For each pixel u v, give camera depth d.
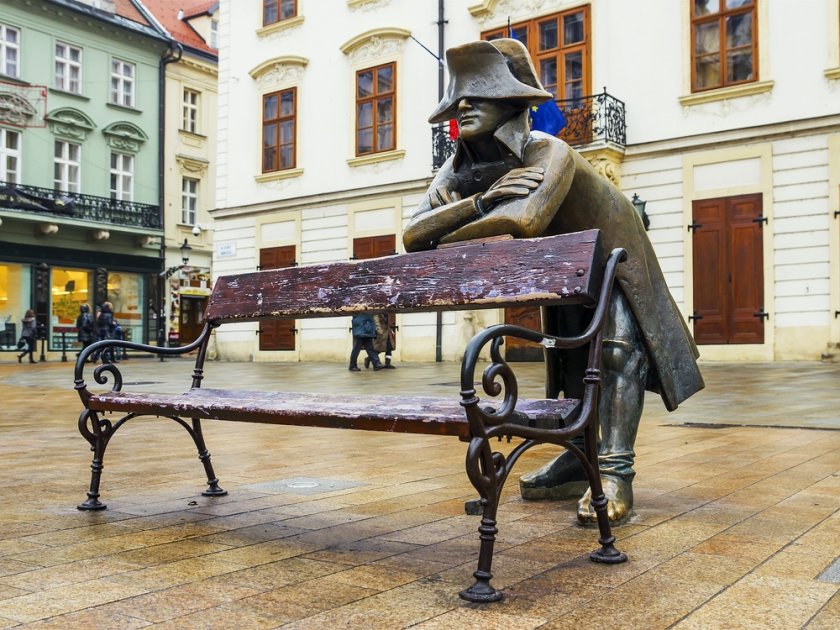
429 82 20.56
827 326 15.36
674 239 17.03
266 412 2.65
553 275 2.56
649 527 2.93
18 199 27.28
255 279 3.49
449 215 2.90
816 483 3.81
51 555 2.60
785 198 15.88
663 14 17.33
